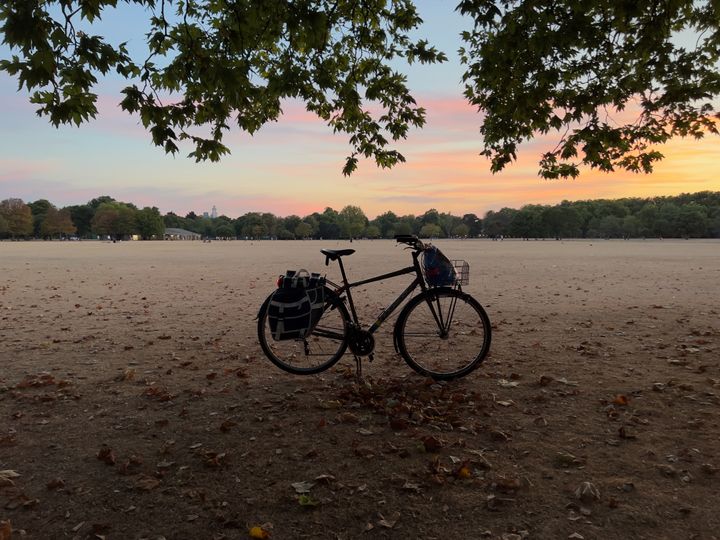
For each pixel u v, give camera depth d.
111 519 2.55
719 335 6.98
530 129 8.63
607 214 191.25
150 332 7.62
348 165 8.80
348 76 8.08
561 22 6.16
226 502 2.69
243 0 5.22
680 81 7.91
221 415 3.96
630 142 9.09
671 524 2.43
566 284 15.22
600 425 3.68
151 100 5.25
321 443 3.39
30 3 3.89
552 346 6.36
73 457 3.26
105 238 175.62
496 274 19.47
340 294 4.70
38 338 7.18
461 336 4.80
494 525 2.45
